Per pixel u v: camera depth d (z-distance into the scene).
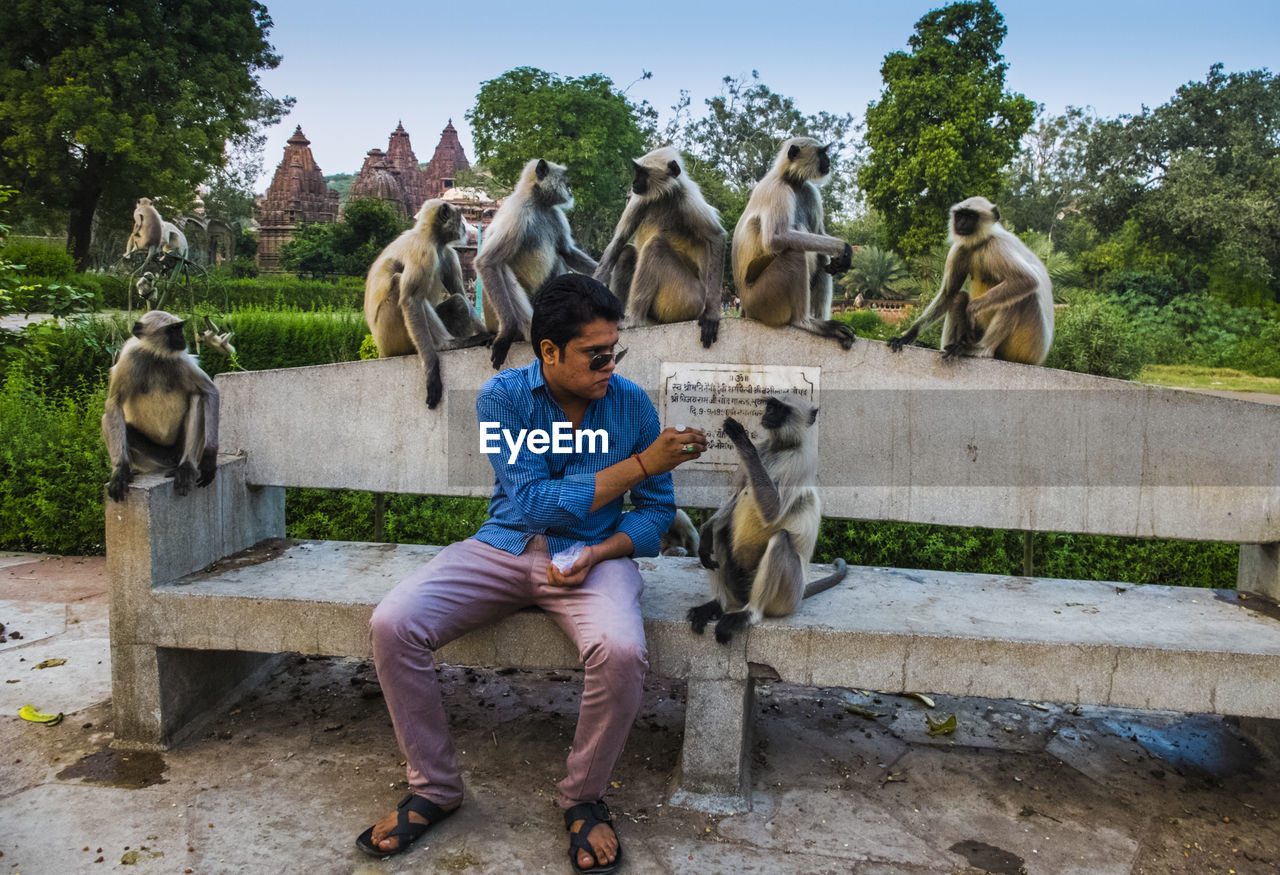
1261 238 30.69
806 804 2.89
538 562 2.75
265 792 2.88
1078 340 10.92
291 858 2.52
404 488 3.79
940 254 21.56
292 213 57.91
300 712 3.48
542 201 4.59
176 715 3.21
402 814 2.60
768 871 2.52
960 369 3.51
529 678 3.87
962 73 35.59
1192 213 31.00
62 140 28.25
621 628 2.52
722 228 4.66
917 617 3.00
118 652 3.11
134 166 28.70
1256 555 3.47
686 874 2.49
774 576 2.88
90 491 5.43
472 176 56.50
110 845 2.56
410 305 4.09
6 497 5.50
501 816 2.76
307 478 3.81
